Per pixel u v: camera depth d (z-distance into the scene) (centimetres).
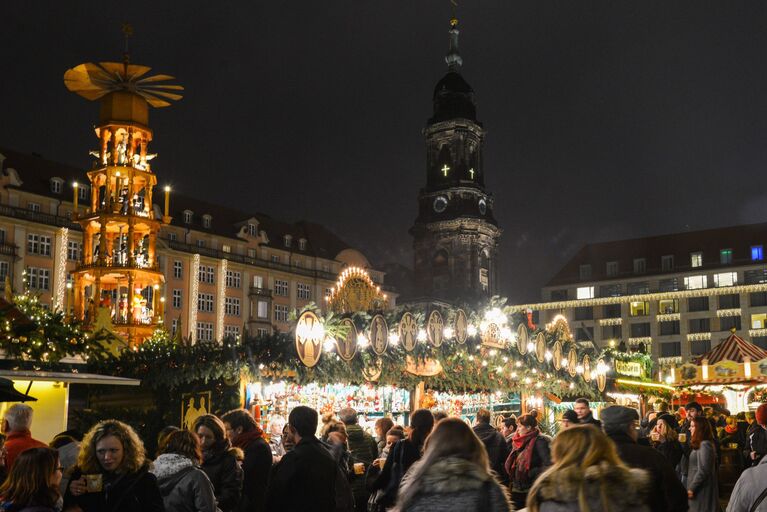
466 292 7156
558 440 456
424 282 7394
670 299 7819
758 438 1192
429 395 1816
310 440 647
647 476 441
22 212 5734
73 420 1334
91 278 2028
